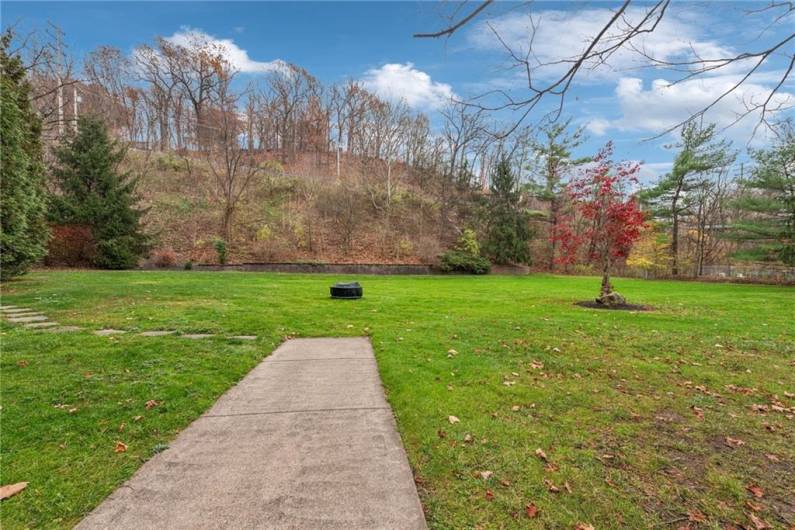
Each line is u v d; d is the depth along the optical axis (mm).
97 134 19203
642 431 3092
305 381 4125
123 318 6898
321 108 40438
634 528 1979
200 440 2777
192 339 5566
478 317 8070
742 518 2076
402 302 10297
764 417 3420
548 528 1953
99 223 18766
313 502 2076
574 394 3859
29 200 10664
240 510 1996
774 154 19672
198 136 33375
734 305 11250
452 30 2240
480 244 28047
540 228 30984
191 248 22469
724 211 27047
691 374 4621
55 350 4824
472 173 32406
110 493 2135
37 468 2357
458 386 3982
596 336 6477
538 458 2625
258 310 8211
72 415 3064
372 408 3422
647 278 26156
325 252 24984
